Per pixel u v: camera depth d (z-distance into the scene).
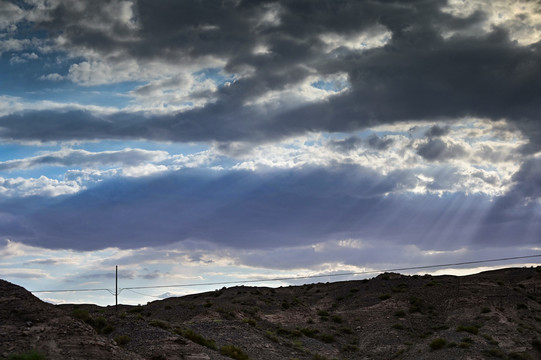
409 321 99.00
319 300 131.12
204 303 106.94
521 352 72.88
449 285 121.88
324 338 87.56
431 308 106.00
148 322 61.19
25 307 47.78
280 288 153.00
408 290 122.81
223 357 53.09
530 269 145.50
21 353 39.34
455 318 96.69
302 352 71.56
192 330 64.88
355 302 120.44
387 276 139.38
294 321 98.25
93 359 40.97
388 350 82.50
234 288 140.50
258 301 111.56
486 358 69.44
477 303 102.94
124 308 106.44
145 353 49.81
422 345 79.12
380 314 104.88
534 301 106.12
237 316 92.12
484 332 82.56
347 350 83.19
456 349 73.12
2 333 42.62
